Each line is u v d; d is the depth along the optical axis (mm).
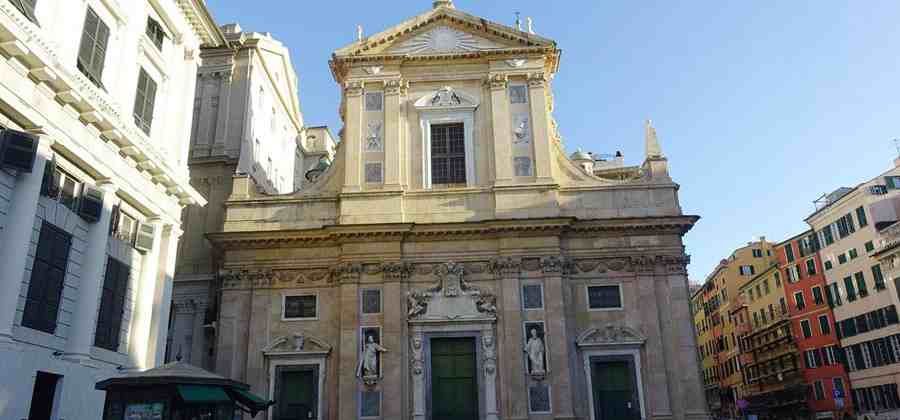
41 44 15297
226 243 29531
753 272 75750
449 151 31359
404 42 32562
